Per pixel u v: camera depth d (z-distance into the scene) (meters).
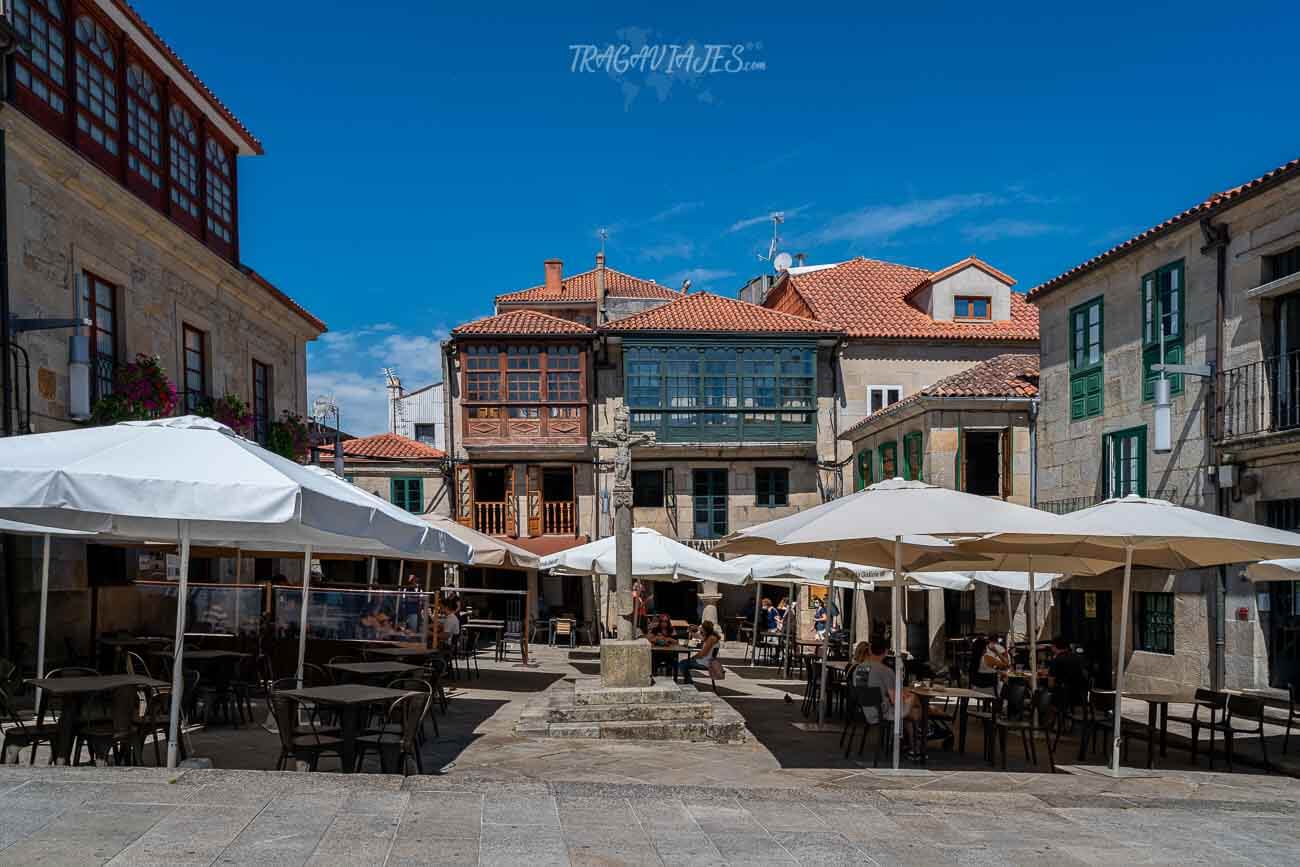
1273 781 8.06
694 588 27.59
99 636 12.27
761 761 9.02
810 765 8.93
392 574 25.62
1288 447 12.24
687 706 10.45
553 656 21.20
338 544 9.72
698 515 26.58
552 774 8.23
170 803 5.20
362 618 12.26
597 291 31.89
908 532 7.77
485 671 17.22
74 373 11.78
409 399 38.94
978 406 19.91
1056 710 10.96
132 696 6.85
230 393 17.00
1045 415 19.09
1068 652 11.70
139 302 13.94
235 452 6.38
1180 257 14.83
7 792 5.24
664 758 9.05
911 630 22.02
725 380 26.34
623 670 10.95
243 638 12.16
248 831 4.78
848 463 26.44
